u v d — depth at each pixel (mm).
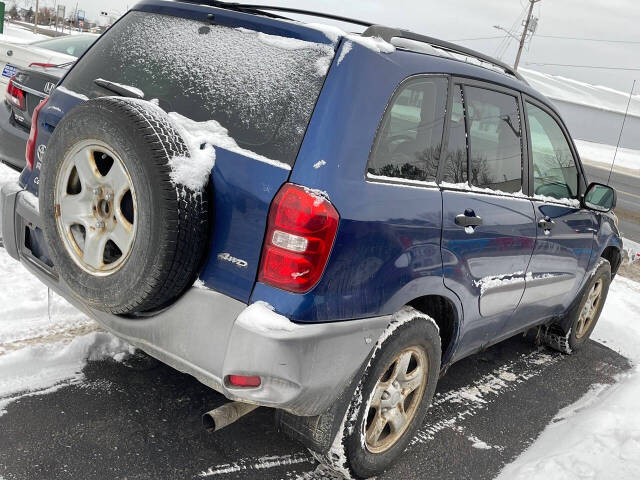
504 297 3510
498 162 3385
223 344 2316
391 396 2822
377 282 2494
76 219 2469
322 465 2893
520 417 3854
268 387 2252
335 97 2348
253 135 2375
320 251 2244
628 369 5090
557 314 4703
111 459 2668
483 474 3127
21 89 5113
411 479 2955
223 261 2344
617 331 5871
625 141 43500
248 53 2543
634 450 3396
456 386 4113
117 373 3316
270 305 2258
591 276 4863
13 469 2496
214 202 2348
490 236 3168
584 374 4793
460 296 3061
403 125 2646
